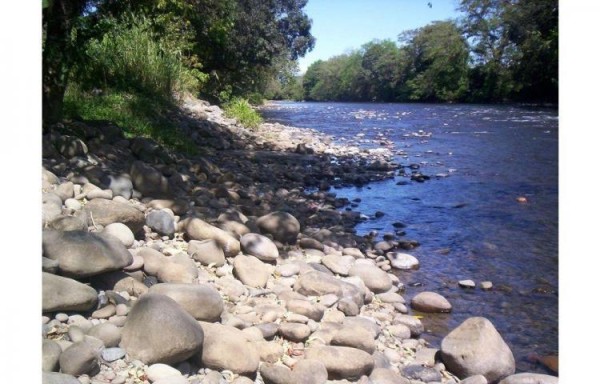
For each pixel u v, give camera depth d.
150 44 12.24
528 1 34.78
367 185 8.91
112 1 6.90
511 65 37.09
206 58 20.44
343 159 11.29
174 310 2.62
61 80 6.22
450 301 4.41
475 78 42.41
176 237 4.38
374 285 4.39
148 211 4.80
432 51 46.62
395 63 58.34
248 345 2.76
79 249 3.02
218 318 3.06
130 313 2.69
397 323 3.86
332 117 26.17
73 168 5.12
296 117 26.28
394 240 5.96
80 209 4.00
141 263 3.42
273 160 10.25
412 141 15.04
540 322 4.01
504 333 3.83
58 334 2.57
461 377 3.11
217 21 17.03
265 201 6.80
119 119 8.20
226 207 5.73
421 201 7.81
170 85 12.97
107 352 2.49
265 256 4.34
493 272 5.07
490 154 12.33
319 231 5.69
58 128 6.01
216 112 15.48
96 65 8.74
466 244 5.89
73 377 2.22
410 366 3.18
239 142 12.03
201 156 8.64
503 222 6.74
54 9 6.00
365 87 66.25
